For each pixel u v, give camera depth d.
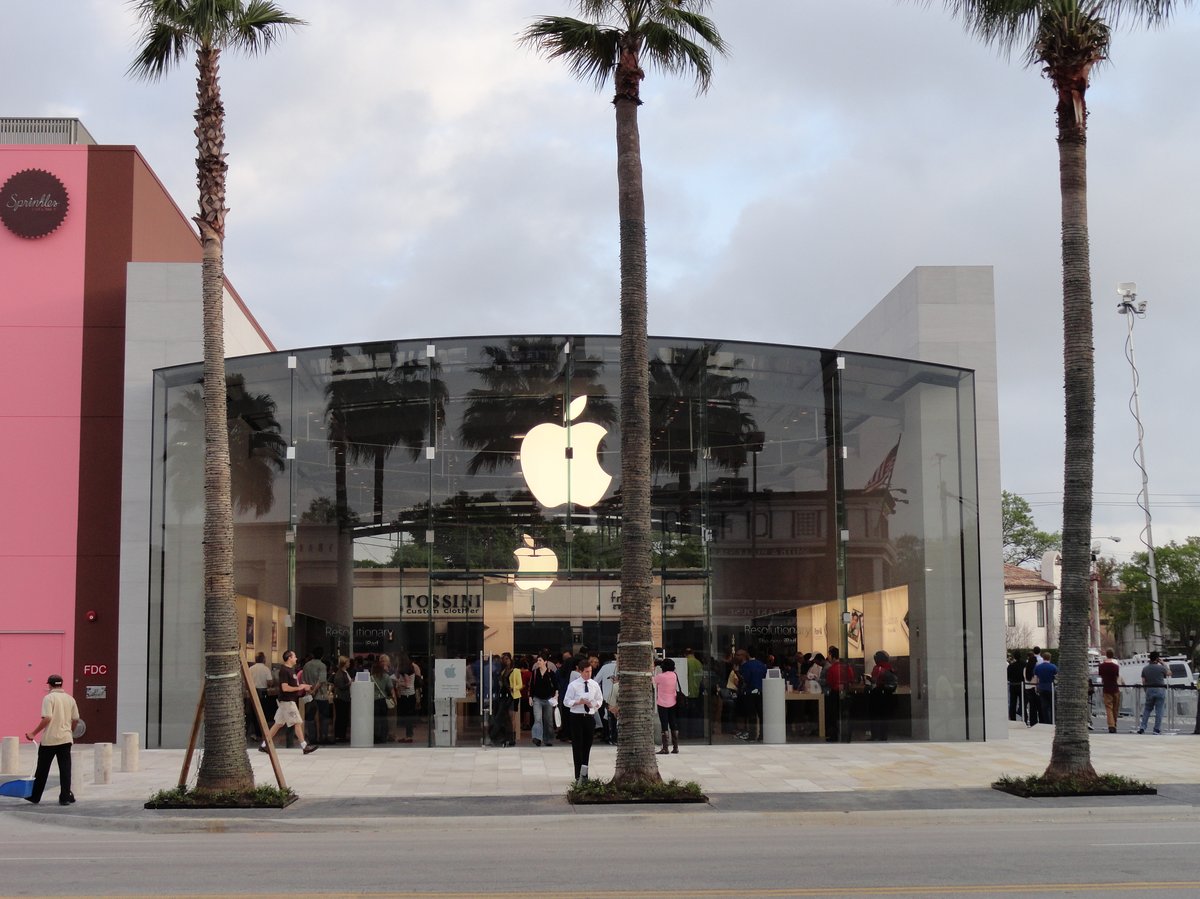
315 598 25.12
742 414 25.64
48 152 27.48
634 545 17.30
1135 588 72.62
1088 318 17.91
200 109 18.14
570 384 25.66
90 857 12.82
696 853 12.62
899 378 26.20
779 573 25.31
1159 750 23.25
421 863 12.09
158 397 25.72
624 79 18.12
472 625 25.03
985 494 26.94
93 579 26.34
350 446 25.53
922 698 25.38
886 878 10.85
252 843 14.06
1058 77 18.06
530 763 21.81
